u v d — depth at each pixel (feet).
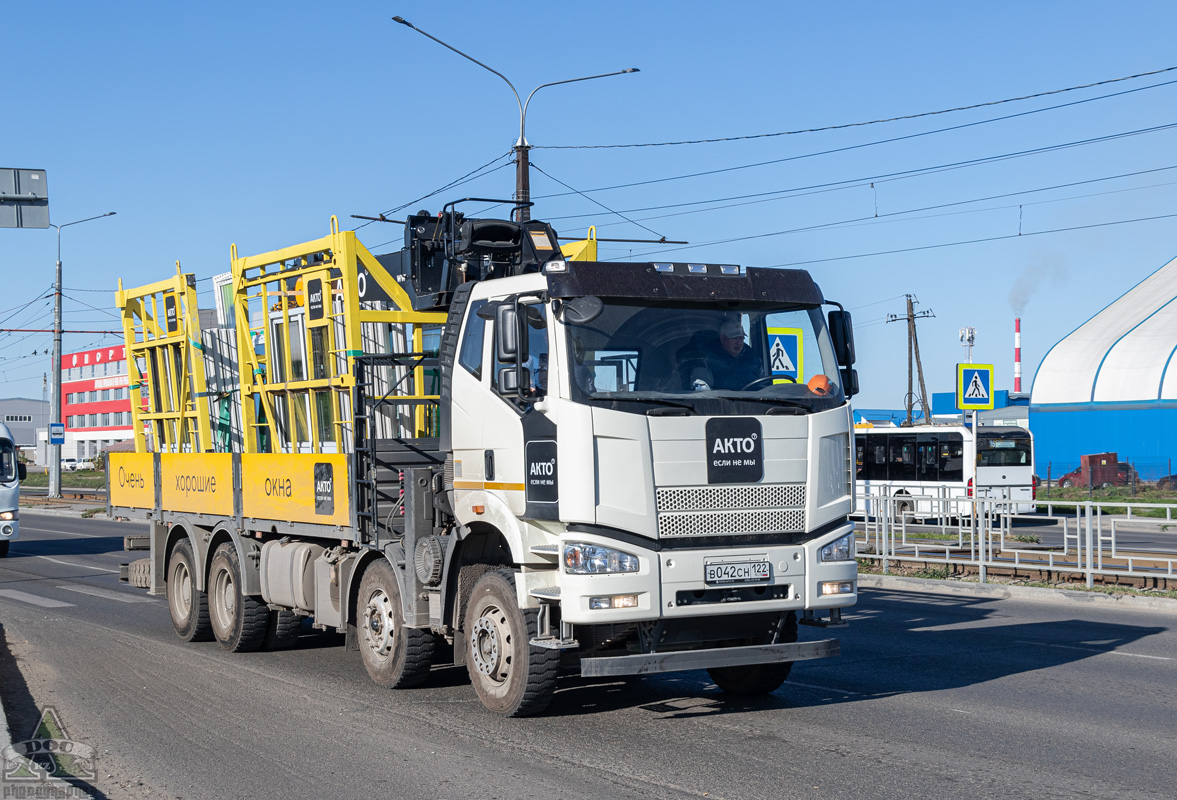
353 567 31.55
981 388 80.07
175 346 42.09
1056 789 20.48
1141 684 30.81
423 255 33.01
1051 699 28.73
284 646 37.83
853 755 22.97
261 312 36.19
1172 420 158.92
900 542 68.03
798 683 31.14
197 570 39.32
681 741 24.23
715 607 24.48
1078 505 53.72
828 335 27.04
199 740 24.77
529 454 25.11
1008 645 37.99
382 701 28.86
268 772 22.09
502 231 32.37
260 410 36.86
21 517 135.23
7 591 57.72
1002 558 61.67
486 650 26.71
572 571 23.77
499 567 27.22
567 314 24.45
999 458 114.11
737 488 24.94
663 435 24.40
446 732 25.23
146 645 39.27
